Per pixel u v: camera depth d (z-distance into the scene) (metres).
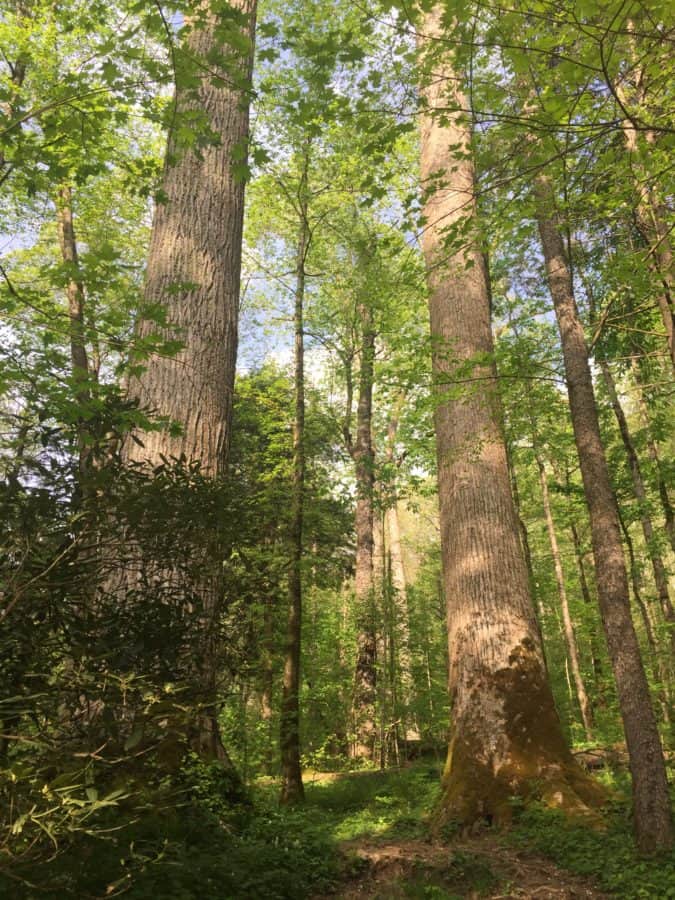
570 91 4.15
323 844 6.20
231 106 7.74
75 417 3.95
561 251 8.23
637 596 14.67
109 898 3.07
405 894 5.70
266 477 11.98
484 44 3.83
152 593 4.03
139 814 3.32
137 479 3.87
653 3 3.32
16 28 9.61
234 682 4.33
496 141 4.87
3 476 3.43
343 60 4.29
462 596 8.99
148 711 3.17
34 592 3.19
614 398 12.87
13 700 2.79
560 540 21.89
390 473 16.09
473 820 7.48
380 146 4.71
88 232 12.78
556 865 6.19
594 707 18.58
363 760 15.34
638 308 7.46
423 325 14.66
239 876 4.37
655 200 6.13
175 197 7.41
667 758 11.06
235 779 6.20
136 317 4.45
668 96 4.92
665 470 13.83
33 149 4.41
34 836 2.72
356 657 17.59
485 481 9.45
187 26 4.17
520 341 8.55
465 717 8.38
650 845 5.83
